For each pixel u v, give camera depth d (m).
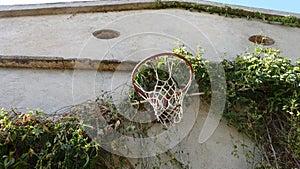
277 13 4.98
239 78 3.03
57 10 4.77
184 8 5.02
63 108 2.84
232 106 2.90
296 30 4.68
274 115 2.83
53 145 2.32
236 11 4.90
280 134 2.71
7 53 3.62
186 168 2.58
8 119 2.45
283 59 3.27
